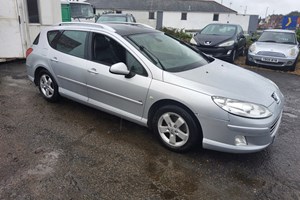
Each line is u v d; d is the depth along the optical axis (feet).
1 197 8.36
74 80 13.89
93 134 12.47
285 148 11.89
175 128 10.89
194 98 10.07
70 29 14.46
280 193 9.01
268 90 11.34
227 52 31.30
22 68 24.61
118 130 12.92
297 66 32.07
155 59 11.71
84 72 13.24
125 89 11.78
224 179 9.62
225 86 10.59
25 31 27.02
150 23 137.80
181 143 10.91
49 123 13.44
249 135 9.73
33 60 16.11
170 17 142.41
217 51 31.30
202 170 10.07
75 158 10.52
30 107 15.40
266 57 29.14
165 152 11.18
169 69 11.35
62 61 14.26
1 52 26.14
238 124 9.64
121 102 12.23
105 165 10.14
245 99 10.00
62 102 16.21
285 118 15.42
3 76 21.77
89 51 13.25
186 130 10.62
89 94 13.51
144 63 11.40
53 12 29.01
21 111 14.82
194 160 10.66
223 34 34.35
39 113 14.61
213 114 9.82
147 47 12.43
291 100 18.94
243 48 38.88
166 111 10.90
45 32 15.88
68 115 14.43
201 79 10.88
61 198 8.43
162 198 8.60
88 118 14.14
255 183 9.47
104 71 12.46
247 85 11.10
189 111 10.38
